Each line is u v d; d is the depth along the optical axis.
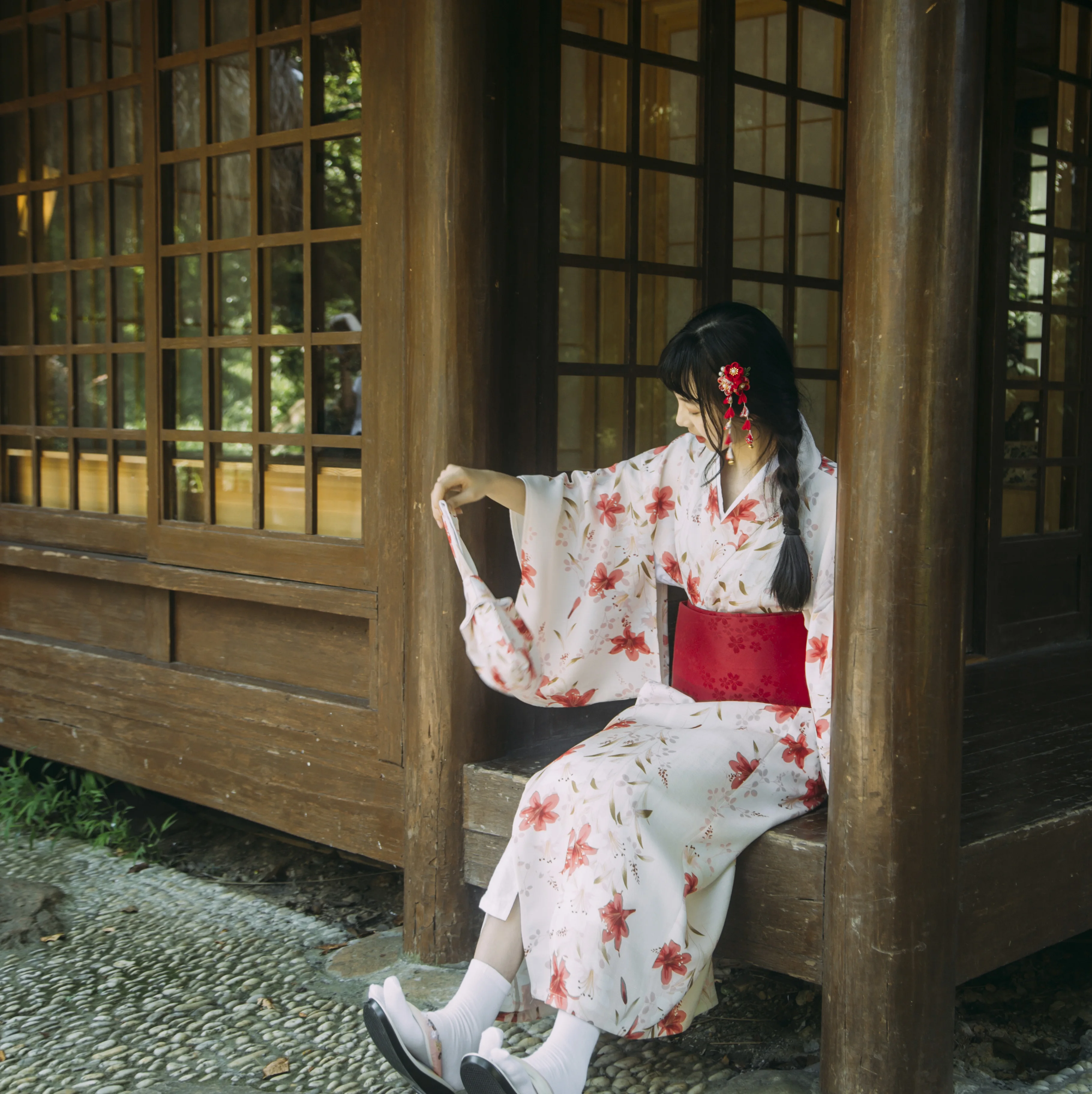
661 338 3.25
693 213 3.14
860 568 1.98
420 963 2.72
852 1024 2.04
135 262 3.54
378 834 2.95
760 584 2.21
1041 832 2.25
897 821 1.98
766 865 2.18
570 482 2.41
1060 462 4.09
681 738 2.16
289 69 3.09
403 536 2.84
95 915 3.07
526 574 2.39
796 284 3.47
